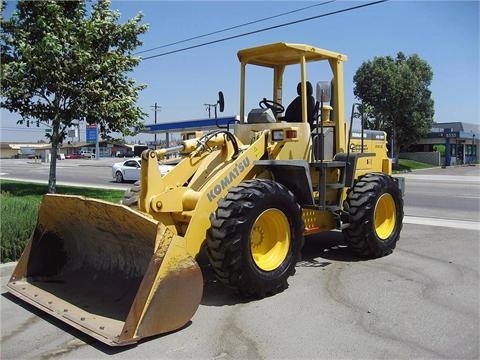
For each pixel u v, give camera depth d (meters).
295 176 6.00
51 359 3.95
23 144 124.62
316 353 3.96
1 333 4.45
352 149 7.29
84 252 5.54
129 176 24.38
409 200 15.36
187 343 4.15
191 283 4.36
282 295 5.35
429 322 4.57
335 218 6.88
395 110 38.19
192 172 5.66
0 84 12.31
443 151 52.22
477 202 14.71
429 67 40.19
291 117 6.83
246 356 3.92
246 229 4.96
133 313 4.06
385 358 3.87
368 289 5.55
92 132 68.31
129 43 13.83
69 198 4.99
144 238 4.59
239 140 6.51
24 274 5.50
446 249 7.53
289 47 6.30
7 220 6.77
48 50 11.80
